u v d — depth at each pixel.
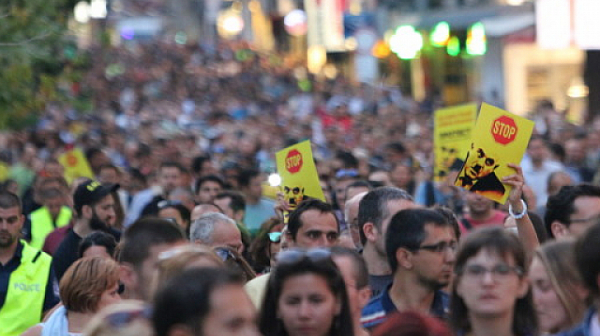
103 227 26.03
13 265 22.73
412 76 114.81
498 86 96.25
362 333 15.20
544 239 20.70
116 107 96.69
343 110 81.38
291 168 25.23
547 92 94.38
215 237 19.73
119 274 16.53
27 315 22.64
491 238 13.88
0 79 43.69
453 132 32.28
